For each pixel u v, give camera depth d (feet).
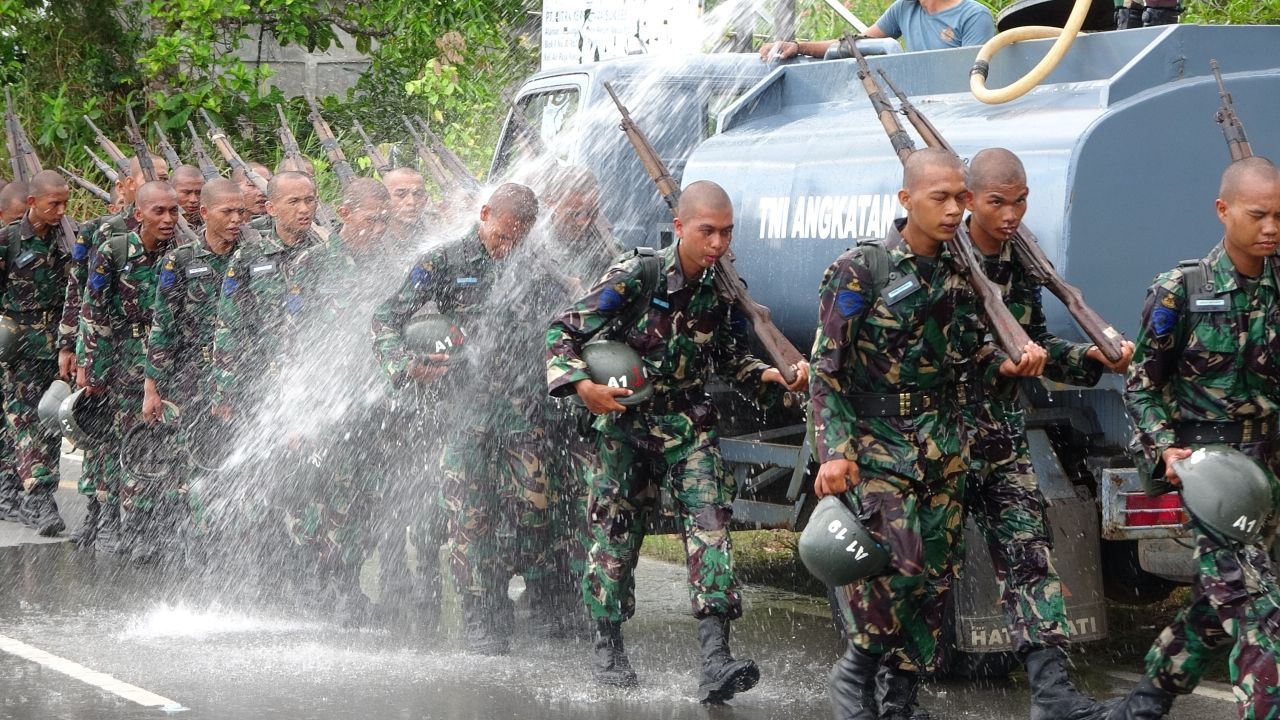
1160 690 15.83
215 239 27.22
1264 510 14.73
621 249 23.31
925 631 16.65
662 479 19.66
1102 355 16.55
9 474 34.35
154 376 27.73
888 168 20.88
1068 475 19.43
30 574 28.25
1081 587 18.83
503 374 22.22
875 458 16.12
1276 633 14.71
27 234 31.78
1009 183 16.74
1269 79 20.01
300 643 23.09
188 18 50.44
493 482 22.34
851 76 24.16
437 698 19.86
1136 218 19.06
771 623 24.25
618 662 20.36
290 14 51.37
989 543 17.20
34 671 21.34
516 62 49.21
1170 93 19.29
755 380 19.04
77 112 54.39
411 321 21.98
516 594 26.27
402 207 24.89
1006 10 25.82
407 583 24.52
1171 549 19.58
